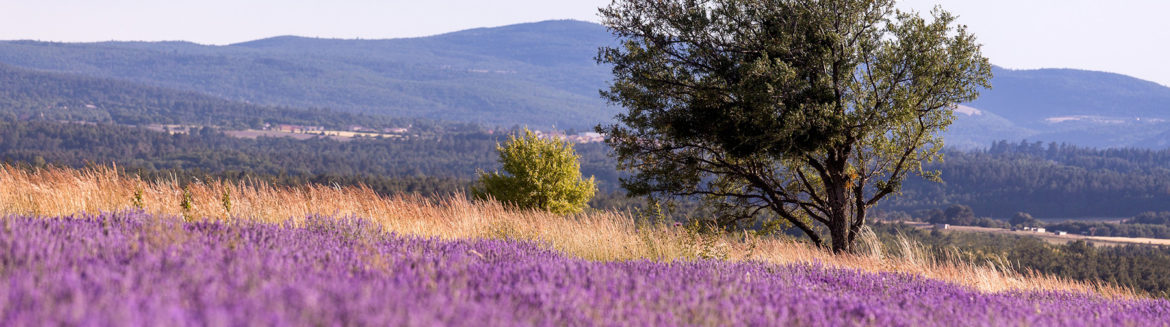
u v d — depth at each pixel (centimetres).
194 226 442
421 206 1077
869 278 561
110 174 990
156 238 355
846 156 1933
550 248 639
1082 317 429
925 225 19525
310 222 571
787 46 1750
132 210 508
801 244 1266
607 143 2075
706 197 2180
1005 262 948
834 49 1783
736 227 1936
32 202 795
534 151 3197
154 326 193
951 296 482
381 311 235
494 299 296
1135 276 5772
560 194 3212
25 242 299
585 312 287
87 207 804
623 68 1953
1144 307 536
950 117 1806
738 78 1825
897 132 1939
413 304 249
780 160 1858
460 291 296
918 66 1719
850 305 380
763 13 1841
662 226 877
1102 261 6194
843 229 1958
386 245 480
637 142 2053
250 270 291
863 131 1758
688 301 329
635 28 1930
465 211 1074
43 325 185
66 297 216
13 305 203
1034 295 571
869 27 1805
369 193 1094
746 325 308
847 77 1792
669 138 1997
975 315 395
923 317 369
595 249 778
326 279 294
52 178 930
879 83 1848
